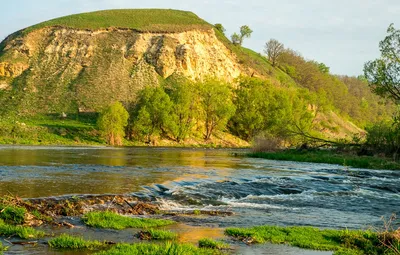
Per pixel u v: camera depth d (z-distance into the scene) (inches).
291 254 404.8
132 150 2140.7
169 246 372.2
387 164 1518.2
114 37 4010.8
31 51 3814.0
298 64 6186.0
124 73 3651.6
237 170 1205.1
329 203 757.9
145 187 757.3
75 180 807.7
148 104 2915.8
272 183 930.1
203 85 3186.5
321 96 4104.3
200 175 1018.7
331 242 455.5
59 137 2554.1
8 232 432.5
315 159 1692.9
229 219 570.3
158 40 3978.8
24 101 3203.7
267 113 3312.0
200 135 3221.0
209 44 4259.4
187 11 4948.3
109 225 481.1
